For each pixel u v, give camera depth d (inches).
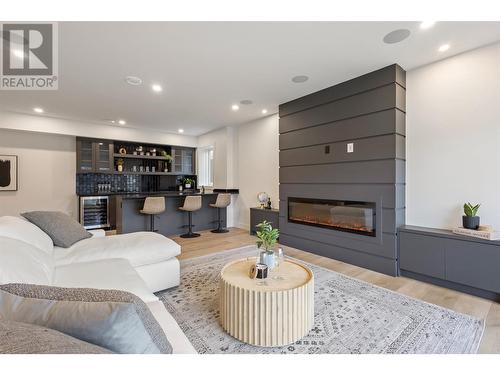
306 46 97.1
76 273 70.4
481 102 99.4
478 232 92.2
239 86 136.7
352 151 127.9
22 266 54.4
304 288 67.7
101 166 222.4
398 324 75.2
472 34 90.2
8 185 189.2
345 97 130.9
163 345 33.5
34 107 169.2
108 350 27.3
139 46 96.3
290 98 155.9
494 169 97.0
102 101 158.4
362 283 105.6
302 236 155.9
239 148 231.3
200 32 87.4
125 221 182.2
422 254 106.1
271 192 199.6
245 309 65.3
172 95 149.2
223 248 162.4
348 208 132.6
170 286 97.3
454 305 87.2
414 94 117.1
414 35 90.4
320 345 65.6
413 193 117.8
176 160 270.5
